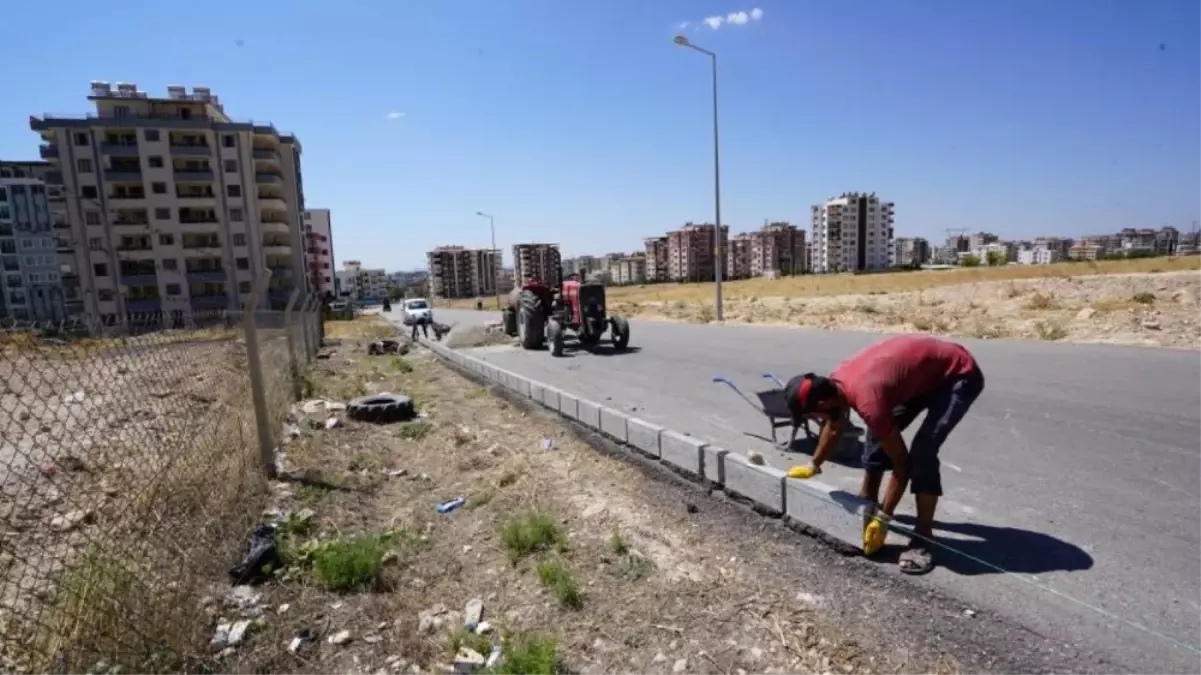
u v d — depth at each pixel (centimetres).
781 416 539
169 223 5550
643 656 272
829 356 1082
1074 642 261
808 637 276
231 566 363
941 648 263
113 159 5381
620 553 364
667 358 1170
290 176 6519
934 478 332
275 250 6069
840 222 13375
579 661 272
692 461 479
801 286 5338
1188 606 282
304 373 1145
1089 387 707
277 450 608
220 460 478
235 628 300
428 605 326
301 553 378
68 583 295
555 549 373
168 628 286
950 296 2309
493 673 257
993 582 311
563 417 704
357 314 5900
